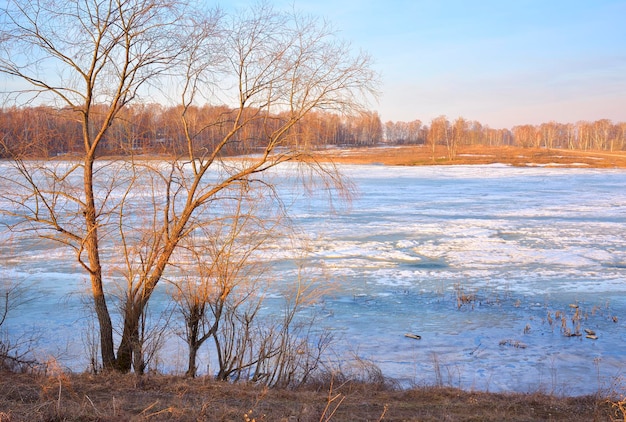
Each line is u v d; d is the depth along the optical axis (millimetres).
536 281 18656
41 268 18812
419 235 26984
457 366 11375
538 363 11594
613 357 11969
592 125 161250
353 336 13195
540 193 48844
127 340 9758
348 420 7098
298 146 9672
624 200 43000
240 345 10812
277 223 10773
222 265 9891
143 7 9047
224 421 6617
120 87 9219
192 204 9797
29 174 9586
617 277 19203
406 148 121875
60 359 11156
